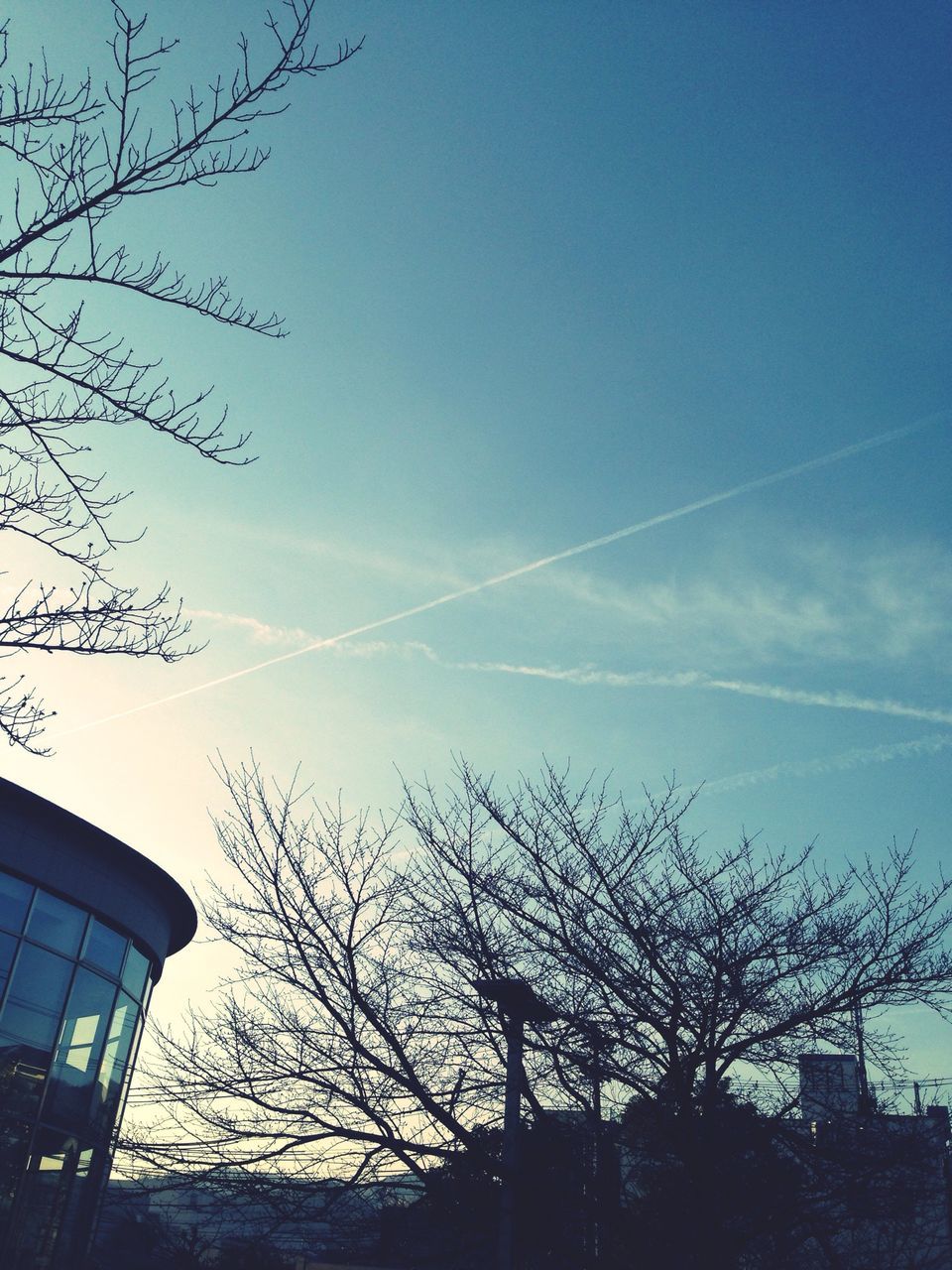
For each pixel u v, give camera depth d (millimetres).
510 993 11781
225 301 5590
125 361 5410
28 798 18672
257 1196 11430
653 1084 11328
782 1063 11617
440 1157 11617
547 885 12609
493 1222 11672
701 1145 10969
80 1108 19031
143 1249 12773
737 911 12180
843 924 12289
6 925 18016
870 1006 11695
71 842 19703
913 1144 11086
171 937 24453
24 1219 17062
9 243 5121
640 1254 11078
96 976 20078
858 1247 12227
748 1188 11141
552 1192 11484
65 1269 17812
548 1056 12234
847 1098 12133
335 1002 12406
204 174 5367
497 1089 12359
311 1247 12219
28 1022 18000
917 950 11883
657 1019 11523
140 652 5586
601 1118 12078
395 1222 11828
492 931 12773
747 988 11742
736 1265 11156
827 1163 11102
